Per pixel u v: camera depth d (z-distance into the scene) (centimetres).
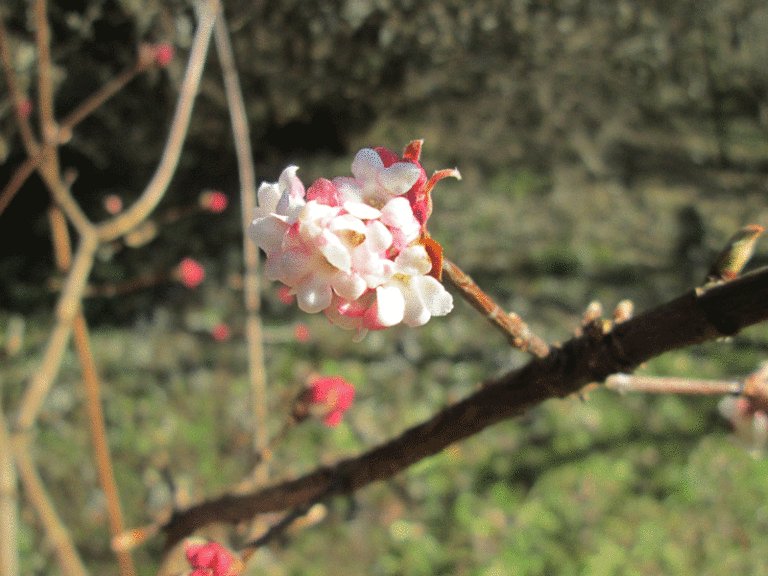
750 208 165
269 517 37
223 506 28
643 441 98
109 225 35
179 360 110
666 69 184
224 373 108
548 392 19
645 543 84
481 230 152
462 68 153
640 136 197
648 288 133
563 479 92
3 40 38
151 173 135
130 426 97
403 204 15
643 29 168
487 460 95
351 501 89
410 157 16
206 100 122
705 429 99
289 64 120
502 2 136
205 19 39
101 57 103
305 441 96
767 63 182
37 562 77
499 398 20
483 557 83
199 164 142
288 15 113
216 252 132
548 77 171
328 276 16
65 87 107
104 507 85
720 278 17
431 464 93
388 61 131
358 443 98
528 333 19
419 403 106
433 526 87
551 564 82
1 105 92
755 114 198
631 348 18
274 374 108
